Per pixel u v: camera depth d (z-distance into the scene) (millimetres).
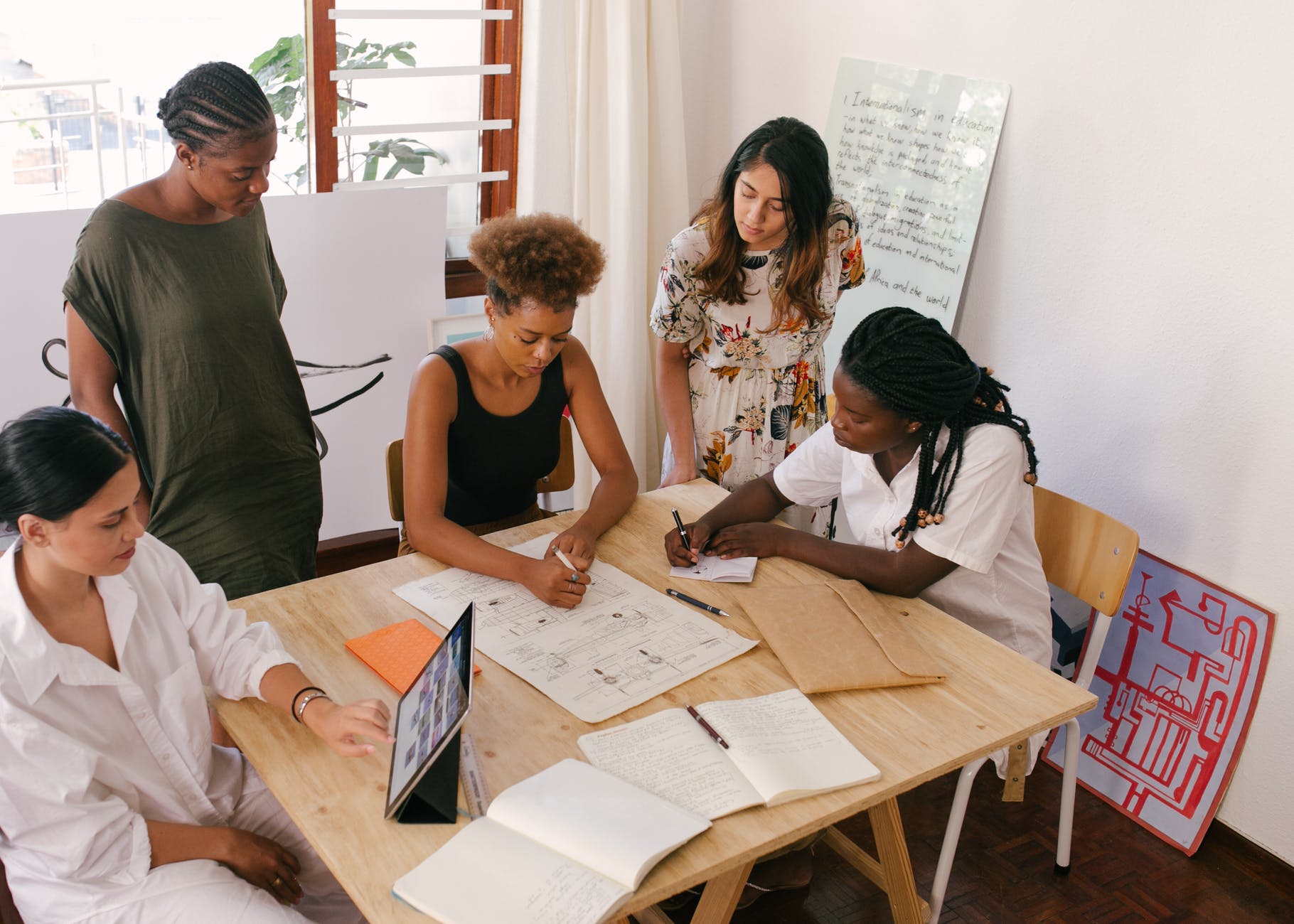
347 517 2973
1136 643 2359
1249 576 2156
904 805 2320
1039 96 2408
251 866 1393
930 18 2625
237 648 1419
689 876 1120
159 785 1391
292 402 2078
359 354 2840
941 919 2012
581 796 1191
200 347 1869
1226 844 2242
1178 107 2141
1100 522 1906
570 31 2900
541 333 1731
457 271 3160
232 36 3314
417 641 1521
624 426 3262
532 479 2064
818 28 2959
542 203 3020
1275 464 2076
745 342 2285
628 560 1804
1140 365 2299
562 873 1097
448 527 1760
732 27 3244
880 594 1757
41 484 1164
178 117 1688
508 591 1674
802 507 2340
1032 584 1842
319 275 2725
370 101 2891
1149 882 2158
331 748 1315
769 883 1944
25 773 1229
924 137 2688
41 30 3314
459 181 3027
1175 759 2279
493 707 1385
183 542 1996
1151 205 2221
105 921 1304
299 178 3289
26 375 2391
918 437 1727
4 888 1404
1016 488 1705
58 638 1299
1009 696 1473
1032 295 2508
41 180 3307
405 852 1146
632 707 1397
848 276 2312
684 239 2219
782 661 1507
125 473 1225
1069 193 2385
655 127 3137
